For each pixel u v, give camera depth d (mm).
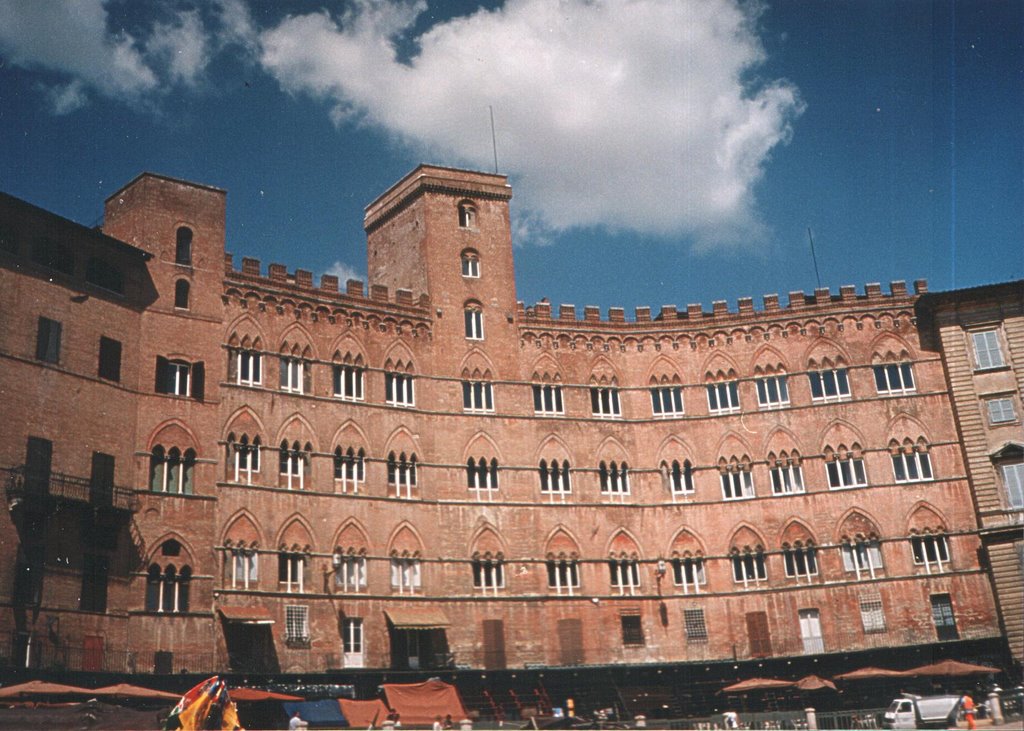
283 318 81188
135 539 70688
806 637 84938
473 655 81125
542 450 87875
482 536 84125
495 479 86125
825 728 77625
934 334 90438
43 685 58562
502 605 83062
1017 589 82750
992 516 84562
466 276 90188
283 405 79250
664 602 86688
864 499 87188
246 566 74750
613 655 84438
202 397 75938
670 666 83125
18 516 64812
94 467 69688
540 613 83875
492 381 88250
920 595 84812
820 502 87500
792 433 89312
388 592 79812
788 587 86125
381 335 85312
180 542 72438
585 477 88312
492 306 90125
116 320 73312
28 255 68812
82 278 71812
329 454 80250
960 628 83688
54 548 66125
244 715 71500
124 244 74062
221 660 71750
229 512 74875
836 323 91375
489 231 92312
